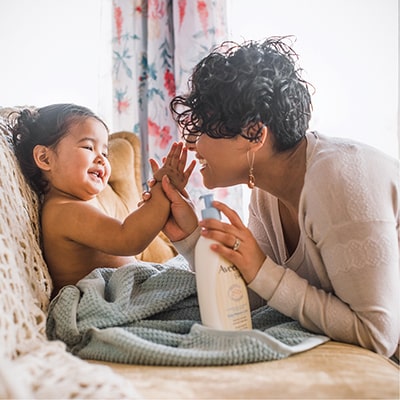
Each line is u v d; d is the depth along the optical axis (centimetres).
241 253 80
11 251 80
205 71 88
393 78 202
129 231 97
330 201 79
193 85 90
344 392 58
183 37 207
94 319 81
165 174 105
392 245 78
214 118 85
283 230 103
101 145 112
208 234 79
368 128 206
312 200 82
